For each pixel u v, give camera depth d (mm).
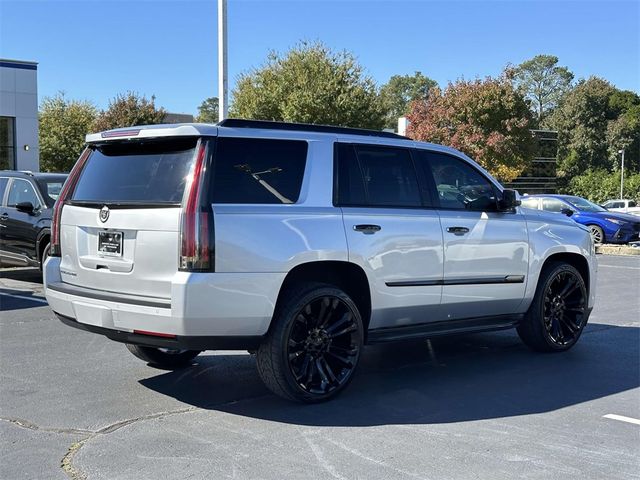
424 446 4418
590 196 63969
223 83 16141
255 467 4051
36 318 8781
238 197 4922
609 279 13797
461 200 6414
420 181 6098
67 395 5500
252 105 36594
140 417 4969
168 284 4672
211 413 5074
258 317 4883
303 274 5344
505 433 4684
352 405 5305
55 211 5660
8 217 11445
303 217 5180
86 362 6574
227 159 4973
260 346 5078
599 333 8289
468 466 4086
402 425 4836
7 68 29828
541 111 107812
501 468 4062
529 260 6781
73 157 45656
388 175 5895
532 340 7082
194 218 4664
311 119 34562
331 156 5543
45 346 7215
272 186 5145
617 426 4859
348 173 5617
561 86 108000
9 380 5926
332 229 5305
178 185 4836
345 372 5449
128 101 39375
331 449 4352
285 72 36062
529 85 108938
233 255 4766
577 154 75000
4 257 11633
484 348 7434
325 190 5414
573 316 7348
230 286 4746
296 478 3895
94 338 7625
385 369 6480
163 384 5855
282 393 5152
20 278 12664
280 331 5012
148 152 5188
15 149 30422
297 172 5328
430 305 6004
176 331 4652
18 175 11641
